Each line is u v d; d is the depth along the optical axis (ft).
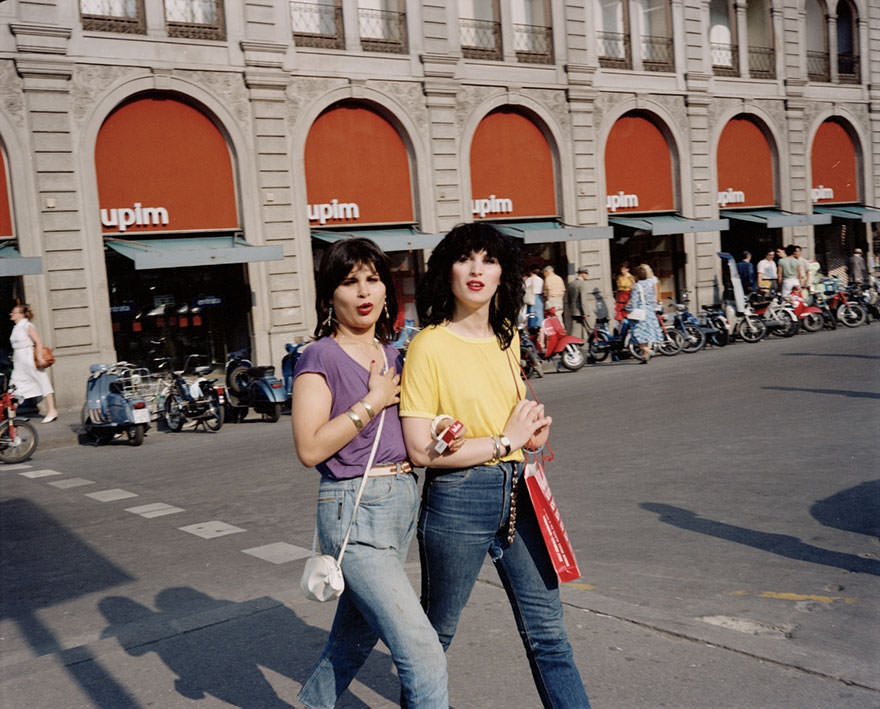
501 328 10.20
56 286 53.01
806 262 77.77
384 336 10.53
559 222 76.84
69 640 16.15
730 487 23.62
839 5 100.17
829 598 15.48
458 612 10.11
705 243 86.48
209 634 14.60
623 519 21.35
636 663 12.59
